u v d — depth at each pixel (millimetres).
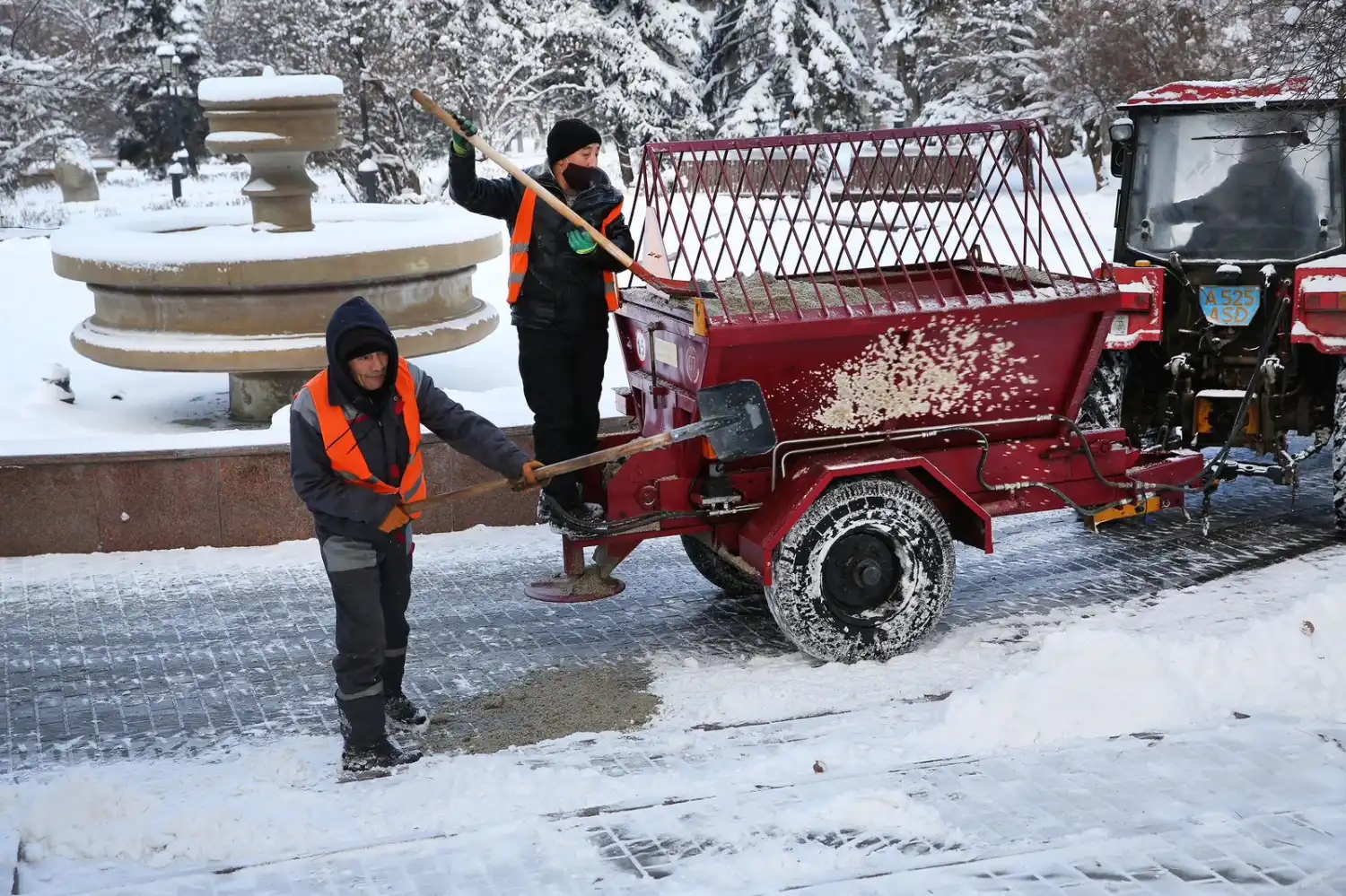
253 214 10594
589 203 5230
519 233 5223
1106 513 5832
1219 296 7094
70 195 33406
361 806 4074
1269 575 6309
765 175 5258
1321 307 6586
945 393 5473
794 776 4156
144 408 10805
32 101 37469
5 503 6980
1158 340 6910
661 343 5516
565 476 5359
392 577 4672
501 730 4836
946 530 5387
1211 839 3562
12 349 12883
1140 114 7414
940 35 34594
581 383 5445
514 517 7508
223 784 4316
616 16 33531
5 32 43000
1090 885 3332
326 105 10219
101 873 3678
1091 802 3846
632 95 33250
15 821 3928
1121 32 24750
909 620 5355
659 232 5512
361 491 4344
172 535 7148
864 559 5301
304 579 6688
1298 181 7145
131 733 4914
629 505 5363
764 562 5195
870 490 5262
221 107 10086
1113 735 4395
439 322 9852
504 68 33031
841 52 32406
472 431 4621
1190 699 4551
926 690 5020
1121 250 7496
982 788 3971
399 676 4844
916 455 5418
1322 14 8312
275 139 10102
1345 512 6797
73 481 7008
